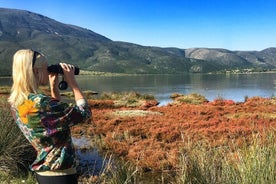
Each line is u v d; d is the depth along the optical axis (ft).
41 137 11.77
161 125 71.36
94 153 50.57
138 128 66.90
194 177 19.71
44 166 11.91
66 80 12.65
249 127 64.69
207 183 19.30
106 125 72.84
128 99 141.90
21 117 11.86
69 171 12.19
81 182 34.17
